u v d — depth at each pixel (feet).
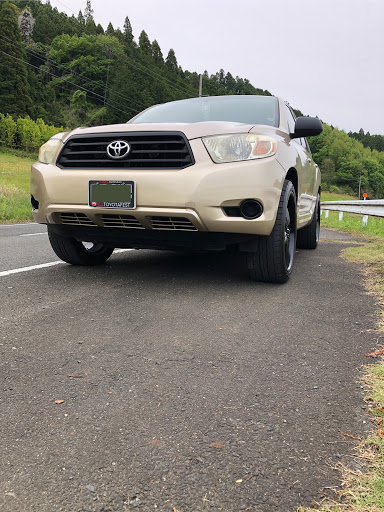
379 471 3.91
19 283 11.01
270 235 10.65
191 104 14.62
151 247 11.14
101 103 486.79
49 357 6.46
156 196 9.64
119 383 5.68
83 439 4.43
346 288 11.09
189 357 6.55
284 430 4.62
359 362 6.42
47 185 10.75
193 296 10.00
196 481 3.82
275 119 13.14
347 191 521.65
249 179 9.61
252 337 7.43
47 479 3.83
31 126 294.66
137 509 3.50
